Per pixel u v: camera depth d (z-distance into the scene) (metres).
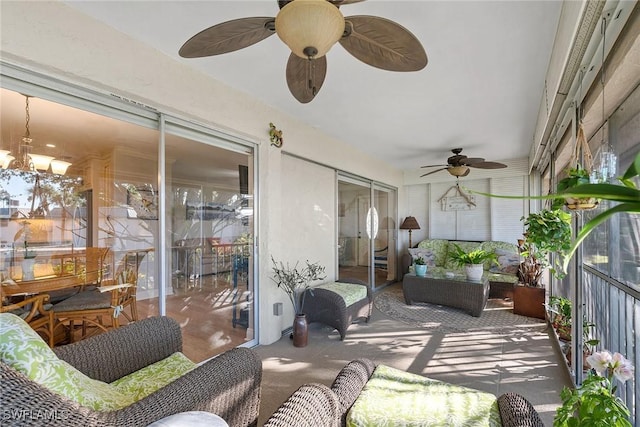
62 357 1.33
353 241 4.88
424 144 4.45
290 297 3.30
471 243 5.67
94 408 0.99
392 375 1.54
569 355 2.57
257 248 3.01
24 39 1.50
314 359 2.66
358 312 3.46
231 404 1.29
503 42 1.92
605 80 1.58
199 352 2.68
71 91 1.81
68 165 2.92
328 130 3.81
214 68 2.31
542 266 3.93
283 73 2.38
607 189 0.46
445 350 2.84
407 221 6.18
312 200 3.86
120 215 2.93
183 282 2.88
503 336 3.17
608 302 1.95
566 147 2.88
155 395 1.05
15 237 2.46
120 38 1.86
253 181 2.99
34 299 2.10
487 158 5.39
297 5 1.09
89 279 2.55
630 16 1.27
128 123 2.24
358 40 1.34
